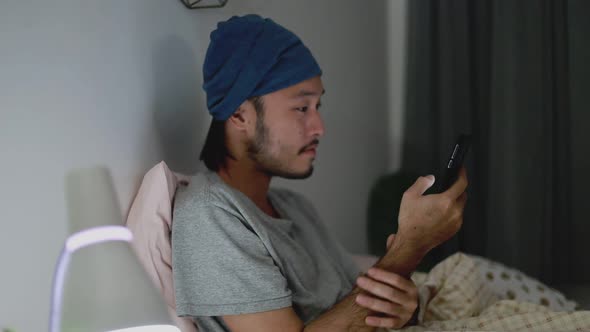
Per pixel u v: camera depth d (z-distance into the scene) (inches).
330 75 98.1
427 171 111.0
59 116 48.8
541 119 99.4
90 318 30.0
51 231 47.6
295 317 49.3
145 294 31.3
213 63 56.7
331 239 65.7
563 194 102.3
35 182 46.4
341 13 100.9
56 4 48.9
